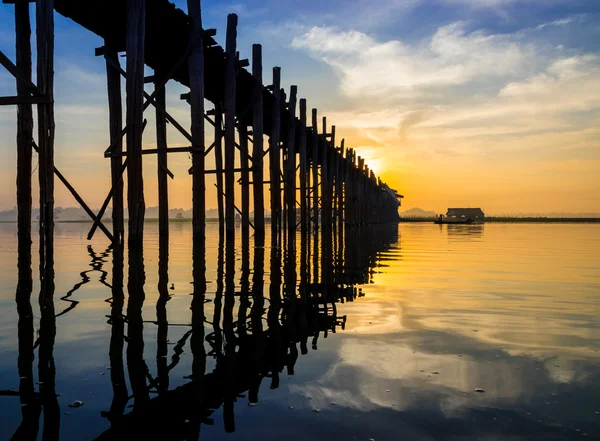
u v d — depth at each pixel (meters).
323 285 5.45
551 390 2.04
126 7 7.61
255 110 11.90
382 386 2.09
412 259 8.90
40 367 2.36
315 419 1.75
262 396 1.97
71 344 2.79
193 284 5.32
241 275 6.17
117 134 9.43
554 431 1.65
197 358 2.51
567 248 11.91
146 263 7.32
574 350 2.65
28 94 6.20
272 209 13.19
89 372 2.28
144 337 2.98
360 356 2.55
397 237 18.97
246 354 2.60
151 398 1.95
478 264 7.88
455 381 2.15
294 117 14.88
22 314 3.65
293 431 1.65
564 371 2.29
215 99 13.04
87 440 1.59
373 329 3.21
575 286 5.30
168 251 9.73
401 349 2.68
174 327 3.26
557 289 5.07
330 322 3.44
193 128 8.63
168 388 2.07
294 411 1.82
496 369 2.32
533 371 2.29
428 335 3.01
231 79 10.41
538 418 1.76
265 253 9.61
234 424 1.71
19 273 5.87
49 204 5.21
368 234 21.94
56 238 15.51
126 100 7.04
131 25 6.91
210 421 1.73
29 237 6.08
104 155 8.23
